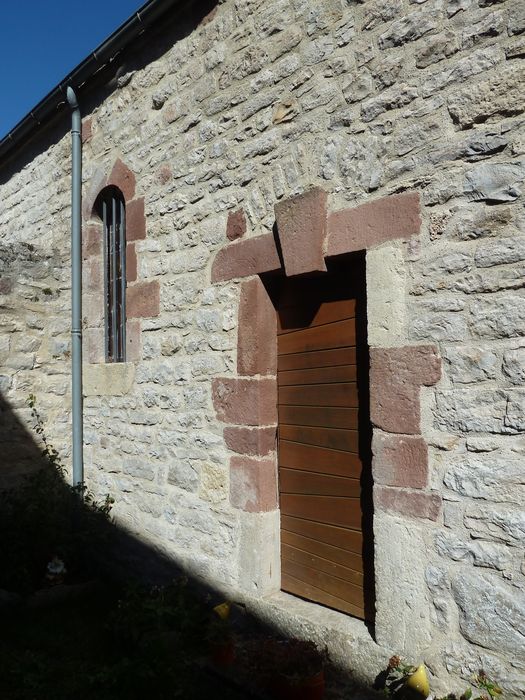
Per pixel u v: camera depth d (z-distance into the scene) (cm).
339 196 330
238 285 395
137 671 317
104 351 552
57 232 620
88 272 555
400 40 306
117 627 374
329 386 355
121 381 496
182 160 444
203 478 415
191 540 422
